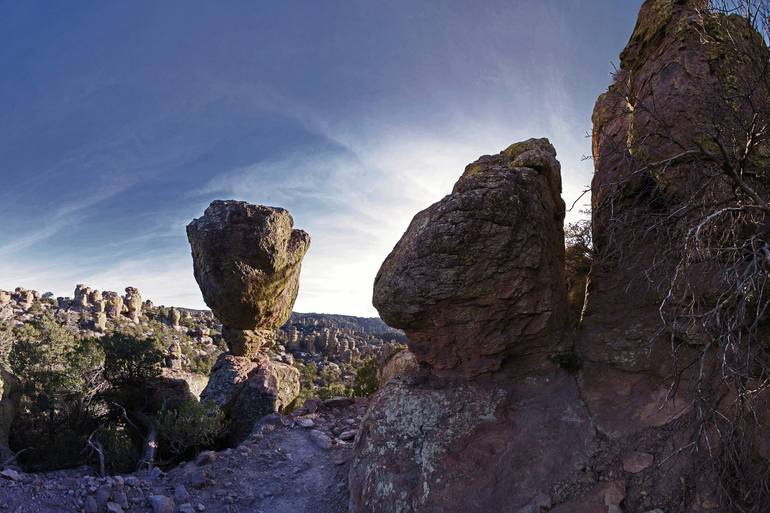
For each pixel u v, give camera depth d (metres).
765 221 5.27
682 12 8.57
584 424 6.57
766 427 5.24
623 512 5.50
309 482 8.72
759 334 5.81
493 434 6.73
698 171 6.01
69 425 17.12
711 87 6.77
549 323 7.28
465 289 7.08
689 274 5.99
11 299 73.88
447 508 6.12
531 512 5.84
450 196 7.39
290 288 21.56
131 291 79.88
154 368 19.20
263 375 19.16
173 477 8.97
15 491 7.62
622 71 8.80
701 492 5.23
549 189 8.00
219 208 20.02
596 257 8.39
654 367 6.73
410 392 7.55
